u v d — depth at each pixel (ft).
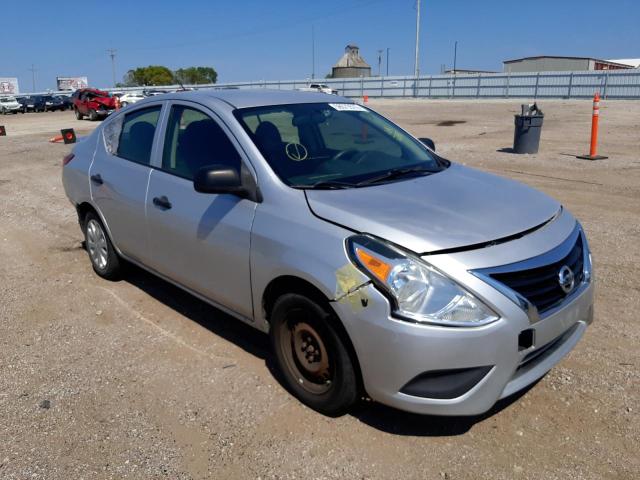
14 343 14.07
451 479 9.05
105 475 9.39
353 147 13.09
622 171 33.60
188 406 11.18
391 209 10.18
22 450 10.05
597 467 9.20
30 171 42.52
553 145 45.85
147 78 305.12
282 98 13.85
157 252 14.28
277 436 10.20
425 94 150.82
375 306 9.09
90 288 17.40
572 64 235.40
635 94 117.19
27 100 173.06
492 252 9.29
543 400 10.94
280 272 10.46
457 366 8.88
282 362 11.23
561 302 9.84
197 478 9.27
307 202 10.62
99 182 16.24
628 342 13.03
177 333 14.26
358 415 10.70
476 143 49.75
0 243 22.90
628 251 19.12
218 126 12.68
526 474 9.10
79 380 12.25
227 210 11.80
